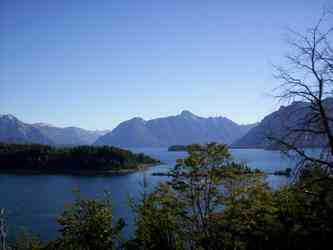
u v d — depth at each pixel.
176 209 11.76
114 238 13.66
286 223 12.73
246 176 11.81
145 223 12.55
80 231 13.07
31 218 46.97
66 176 114.12
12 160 138.88
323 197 11.79
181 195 11.89
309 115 11.42
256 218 11.73
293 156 11.68
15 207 55.56
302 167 11.67
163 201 11.97
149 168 133.75
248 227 11.51
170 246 12.27
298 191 12.20
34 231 39.28
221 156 11.67
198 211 11.80
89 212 13.70
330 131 10.95
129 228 29.09
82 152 140.50
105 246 13.07
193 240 11.97
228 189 11.72
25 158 140.38
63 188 80.38
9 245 17.08
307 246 12.51
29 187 83.44
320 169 11.63
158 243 12.30
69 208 13.77
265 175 12.31
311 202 12.68
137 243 12.99
